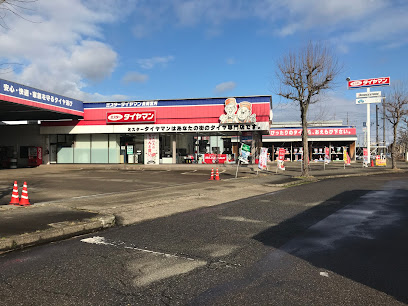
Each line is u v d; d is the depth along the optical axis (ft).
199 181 57.77
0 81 61.98
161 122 88.22
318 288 12.44
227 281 13.14
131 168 87.45
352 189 48.14
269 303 11.16
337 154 153.58
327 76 65.87
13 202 31.12
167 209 30.50
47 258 16.21
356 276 13.67
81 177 63.77
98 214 25.94
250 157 86.84
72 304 11.10
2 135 98.43
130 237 20.63
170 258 16.17
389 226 23.18
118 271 14.30
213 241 19.49
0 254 16.96
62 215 25.41
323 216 27.20
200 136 95.91
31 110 77.71
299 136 151.02
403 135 223.51
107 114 90.22
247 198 39.42
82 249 17.87
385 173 89.04
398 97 102.12
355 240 19.51
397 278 13.43
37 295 11.82
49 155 95.71
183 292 12.09
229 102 84.12
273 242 19.17
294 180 62.34
